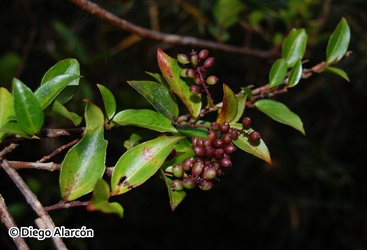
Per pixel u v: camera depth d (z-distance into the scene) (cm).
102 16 55
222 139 38
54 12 89
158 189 105
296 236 104
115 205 34
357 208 102
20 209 68
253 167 103
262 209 109
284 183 103
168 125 38
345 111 96
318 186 101
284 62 43
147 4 82
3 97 38
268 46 91
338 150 102
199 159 37
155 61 91
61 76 37
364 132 99
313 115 100
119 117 38
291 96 93
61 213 78
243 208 110
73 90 39
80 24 89
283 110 42
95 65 80
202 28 71
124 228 102
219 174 38
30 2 88
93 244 95
